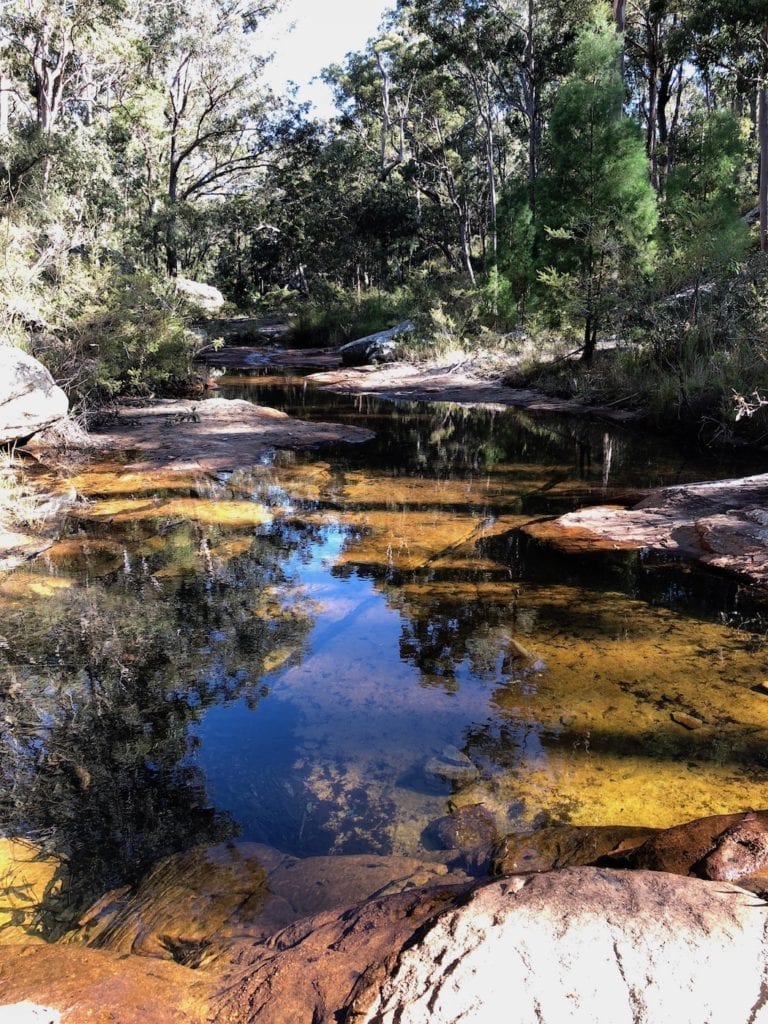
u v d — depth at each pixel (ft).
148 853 7.60
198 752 9.46
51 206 39.34
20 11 64.44
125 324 37.01
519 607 14.06
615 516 19.52
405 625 13.34
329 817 8.14
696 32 68.13
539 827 7.74
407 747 9.45
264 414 37.68
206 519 20.24
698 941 5.03
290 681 11.28
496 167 118.93
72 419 31.30
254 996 5.10
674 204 46.44
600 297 41.09
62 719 10.31
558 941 5.07
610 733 9.64
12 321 32.19
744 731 9.61
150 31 84.99
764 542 16.11
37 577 15.88
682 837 6.87
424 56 100.83
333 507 21.54
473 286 76.54
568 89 42.34
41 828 8.04
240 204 131.64
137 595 14.85
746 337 32.65
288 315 112.47
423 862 7.25
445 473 26.02
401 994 4.74
